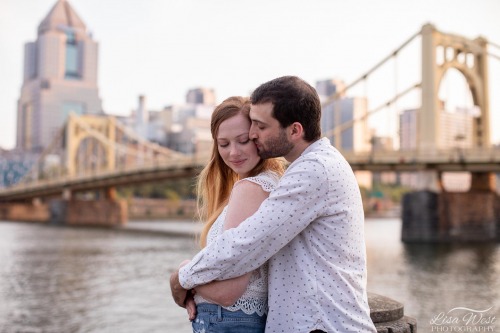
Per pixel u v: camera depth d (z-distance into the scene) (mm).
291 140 2574
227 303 2482
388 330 3062
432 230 40500
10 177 150750
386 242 40719
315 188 2406
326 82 104688
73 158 78312
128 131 77562
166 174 51562
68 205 71312
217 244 2432
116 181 59875
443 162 37906
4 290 17422
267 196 2559
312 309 2406
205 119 157750
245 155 2746
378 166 41250
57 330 12148
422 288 18391
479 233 42719
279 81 2566
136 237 44625
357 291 2480
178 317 13352
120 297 16172
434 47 43062
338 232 2459
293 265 2482
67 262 25734
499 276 21438
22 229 57344
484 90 49469
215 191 3053
